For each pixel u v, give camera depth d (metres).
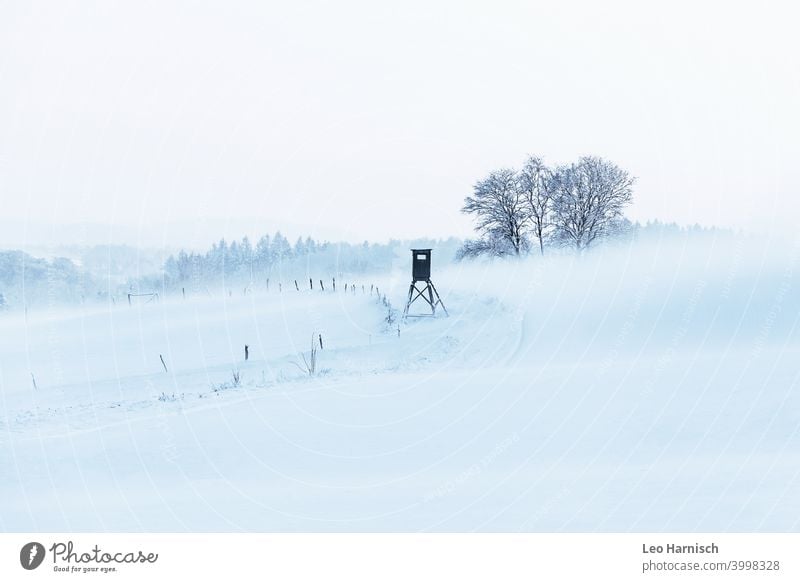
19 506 14.09
